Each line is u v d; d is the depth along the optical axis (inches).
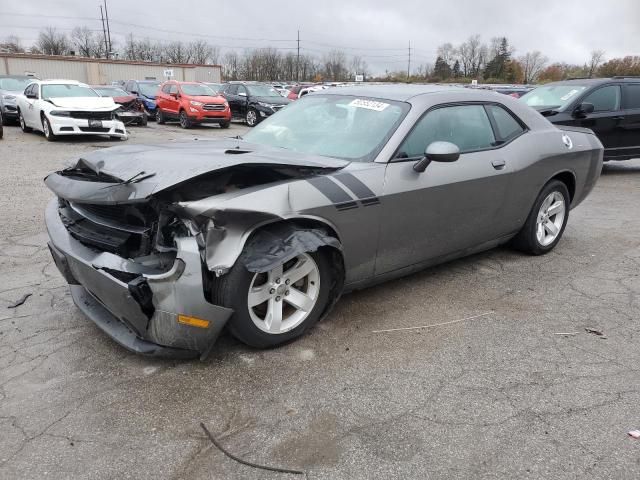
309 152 148.1
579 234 236.2
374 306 153.9
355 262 136.9
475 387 113.9
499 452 93.8
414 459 91.8
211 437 96.4
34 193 295.7
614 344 134.0
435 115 155.5
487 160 165.5
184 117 784.3
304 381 114.7
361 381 115.3
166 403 106.0
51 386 110.7
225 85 955.3
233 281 112.4
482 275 180.7
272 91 881.5
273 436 97.2
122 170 118.8
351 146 146.2
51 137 543.2
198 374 116.2
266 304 125.0
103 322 124.3
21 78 759.7
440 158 135.5
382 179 137.2
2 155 447.5
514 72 3115.2
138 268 107.4
